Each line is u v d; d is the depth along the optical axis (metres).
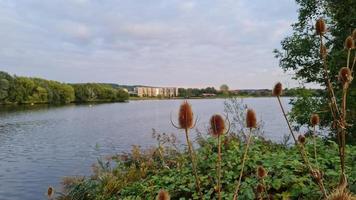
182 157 8.87
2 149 39.38
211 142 8.16
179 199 6.61
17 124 68.00
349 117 11.27
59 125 65.75
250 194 5.56
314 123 4.06
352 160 6.23
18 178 25.23
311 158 6.30
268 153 7.26
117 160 10.61
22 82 134.38
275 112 45.94
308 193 5.36
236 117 9.58
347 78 3.26
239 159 6.89
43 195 20.72
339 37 13.77
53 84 147.75
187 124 2.71
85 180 9.94
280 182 5.74
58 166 29.20
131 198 7.29
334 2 14.34
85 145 40.88
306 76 15.65
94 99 175.62
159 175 8.29
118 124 65.25
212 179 6.70
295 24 16.14
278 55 16.48
